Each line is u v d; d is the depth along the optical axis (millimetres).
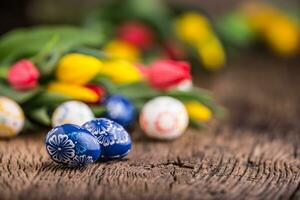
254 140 1072
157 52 1612
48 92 1033
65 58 1040
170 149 987
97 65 1035
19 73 1031
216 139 1071
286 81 1716
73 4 2078
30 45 1107
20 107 1041
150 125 1026
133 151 965
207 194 742
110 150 878
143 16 1649
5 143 998
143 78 1094
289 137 1103
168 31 1625
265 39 2061
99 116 1019
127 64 1091
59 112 997
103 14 1680
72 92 1025
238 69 1879
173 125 1027
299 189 775
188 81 1128
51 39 1097
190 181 796
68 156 831
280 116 1294
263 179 819
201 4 2430
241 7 2170
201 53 1606
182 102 1094
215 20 1802
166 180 798
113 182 784
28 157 910
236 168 875
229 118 1262
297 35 2080
